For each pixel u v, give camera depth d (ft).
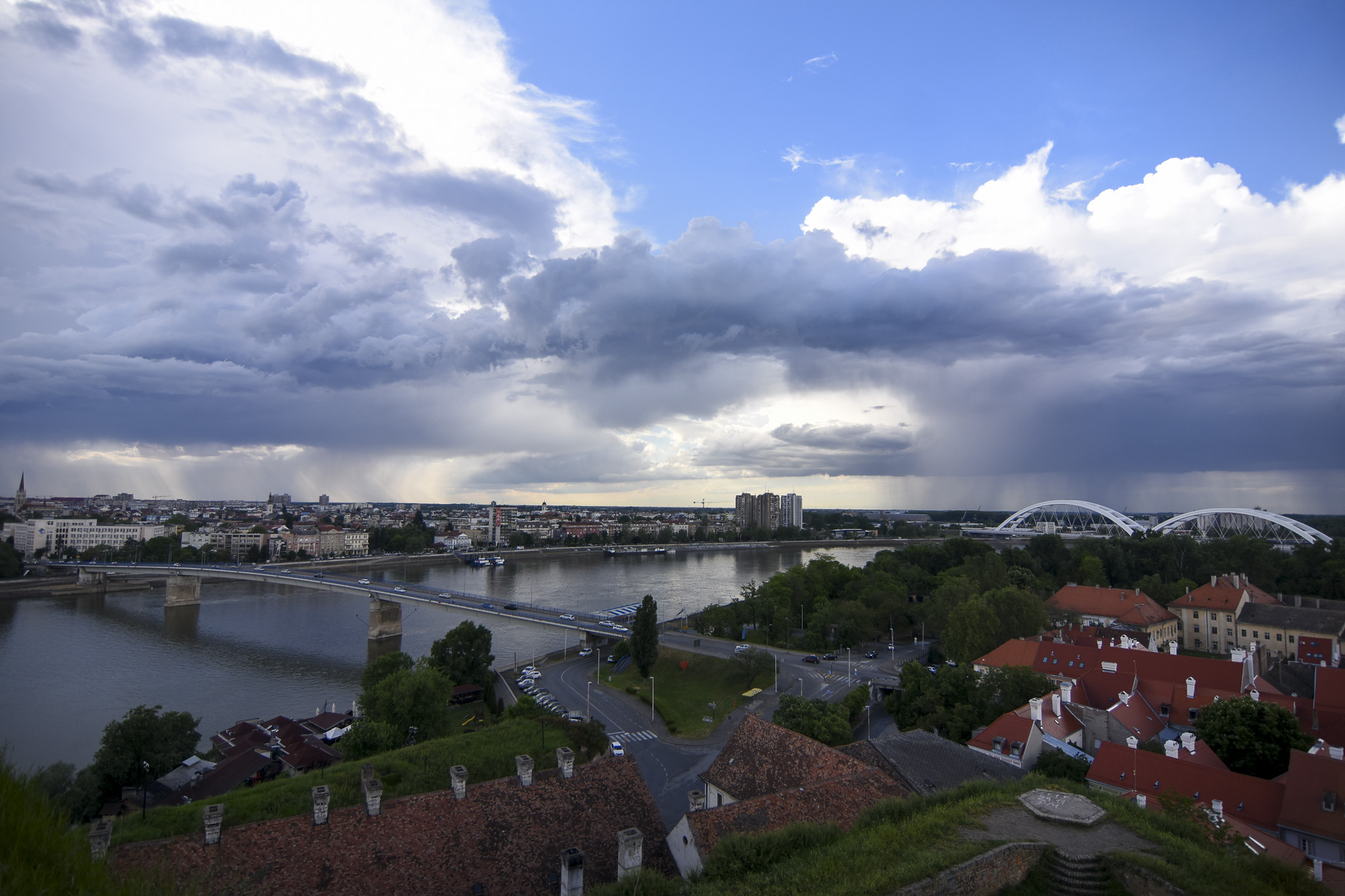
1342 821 189.16
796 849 136.98
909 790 187.21
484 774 254.47
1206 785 212.84
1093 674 331.57
